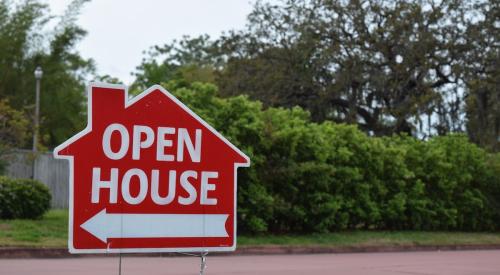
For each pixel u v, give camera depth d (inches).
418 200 910.4
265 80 1382.9
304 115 848.9
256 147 757.3
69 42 1691.7
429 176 938.1
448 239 845.2
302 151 797.9
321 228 790.5
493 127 1427.2
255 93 1387.8
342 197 821.9
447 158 967.0
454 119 1455.5
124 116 180.2
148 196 181.9
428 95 1290.6
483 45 1334.9
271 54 1405.0
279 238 734.5
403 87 1358.3
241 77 1413.6
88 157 175.0
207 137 191.6
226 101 762.8
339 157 828.0
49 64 1662.2
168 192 184.7
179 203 186.2
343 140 848.3
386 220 889.5
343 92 1385.3
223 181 193.0
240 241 692.1
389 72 1355.8
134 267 488.4
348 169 825.5
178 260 555.2
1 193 722.8
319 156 797.9
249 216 739.4
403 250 771.4
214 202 191.3
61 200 1131.9
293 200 784.9
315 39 1357.0
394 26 1309.1
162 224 183.3
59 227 671.8
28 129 895.7
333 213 794.2
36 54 1657.2
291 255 660.1
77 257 568.1
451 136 995.9
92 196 174.6
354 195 847.1
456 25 1339.8
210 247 189.8
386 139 961.5
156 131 184.2
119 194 178.1
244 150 735.7
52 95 1667.1
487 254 712.4
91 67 1798.7
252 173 743.1
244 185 746.2
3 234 600.7
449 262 588.7
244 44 1441.9
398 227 906.1
